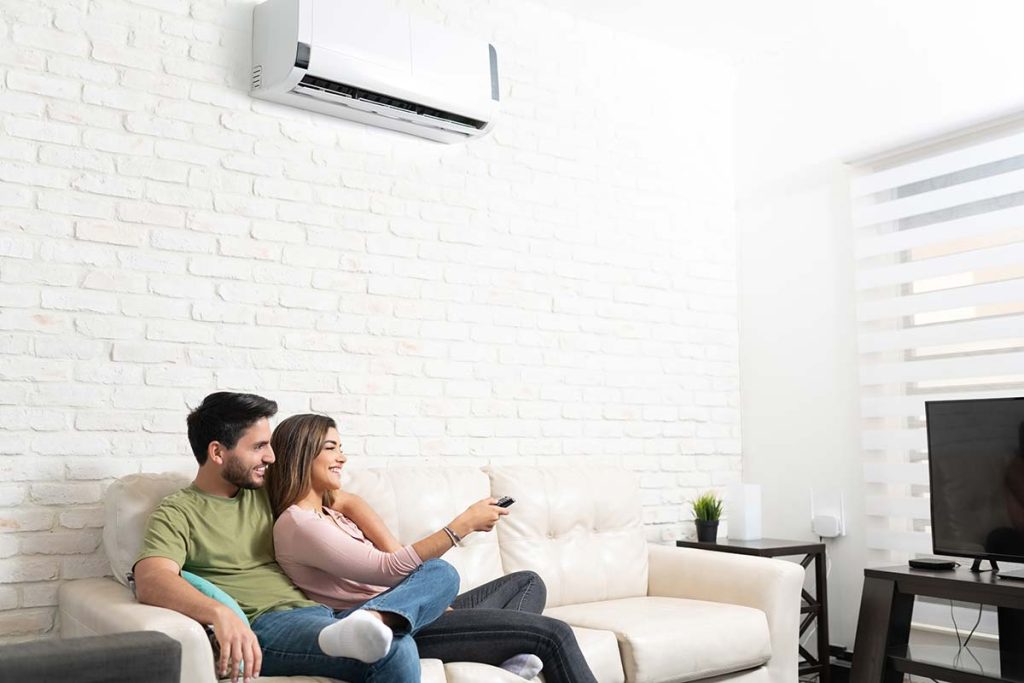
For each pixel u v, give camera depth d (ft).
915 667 10.46
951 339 12.20
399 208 11.75
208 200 10.37
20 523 9.06
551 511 11.35
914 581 10.69
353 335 11.25
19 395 9.16
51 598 9.15
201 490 8.60
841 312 13.67
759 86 15.08
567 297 13.21
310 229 11.03
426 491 10.50
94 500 9.46
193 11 10.41
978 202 12.20
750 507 13.39
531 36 13.20
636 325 13.93
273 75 10.40
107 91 9.84
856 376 13.42
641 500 13.71
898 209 12.84
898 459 12.91
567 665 8.39
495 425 12.35
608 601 11.18
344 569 8.30
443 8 12.38
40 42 9.51
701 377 14.62
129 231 9.86
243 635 7.09
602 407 13.43
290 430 9.01
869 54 13.52
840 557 13.44
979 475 10.75
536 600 9.73
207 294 10.29
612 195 13.84
